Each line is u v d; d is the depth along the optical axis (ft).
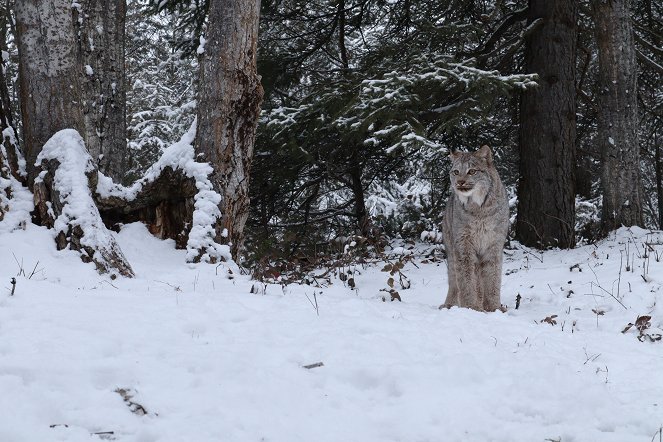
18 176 27.86
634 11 52.03
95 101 36.83
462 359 14.92
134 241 29.43
